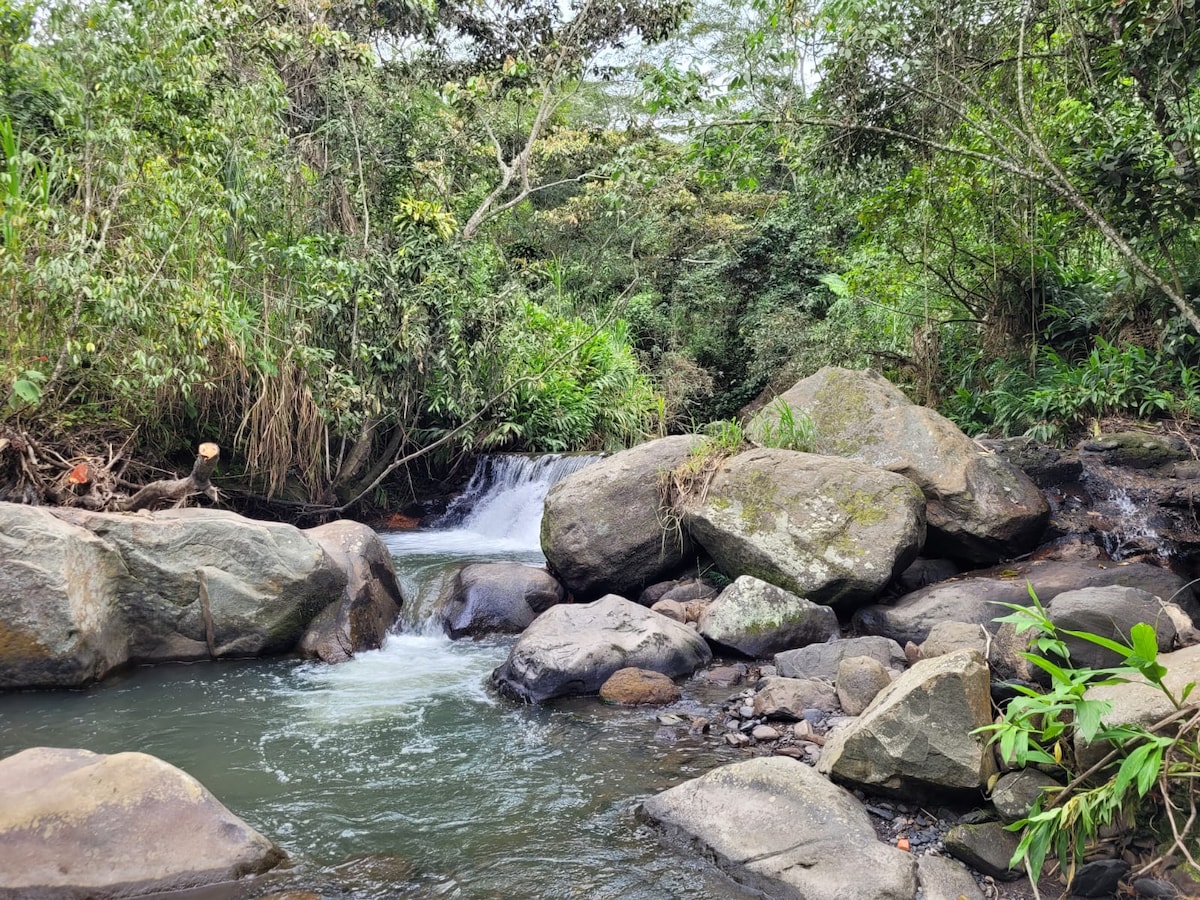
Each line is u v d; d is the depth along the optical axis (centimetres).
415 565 816
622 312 1838
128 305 678
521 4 1202
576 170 1368
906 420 688
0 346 682
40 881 289
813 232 1720
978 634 468
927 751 345
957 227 861
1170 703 296
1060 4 560
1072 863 293
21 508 527
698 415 1895
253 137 858
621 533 689
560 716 486
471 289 1088
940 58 606
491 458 1157
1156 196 585
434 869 323
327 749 439
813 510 620
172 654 584
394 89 1080
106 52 696
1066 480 690
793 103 659
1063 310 845
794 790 343
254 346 848
